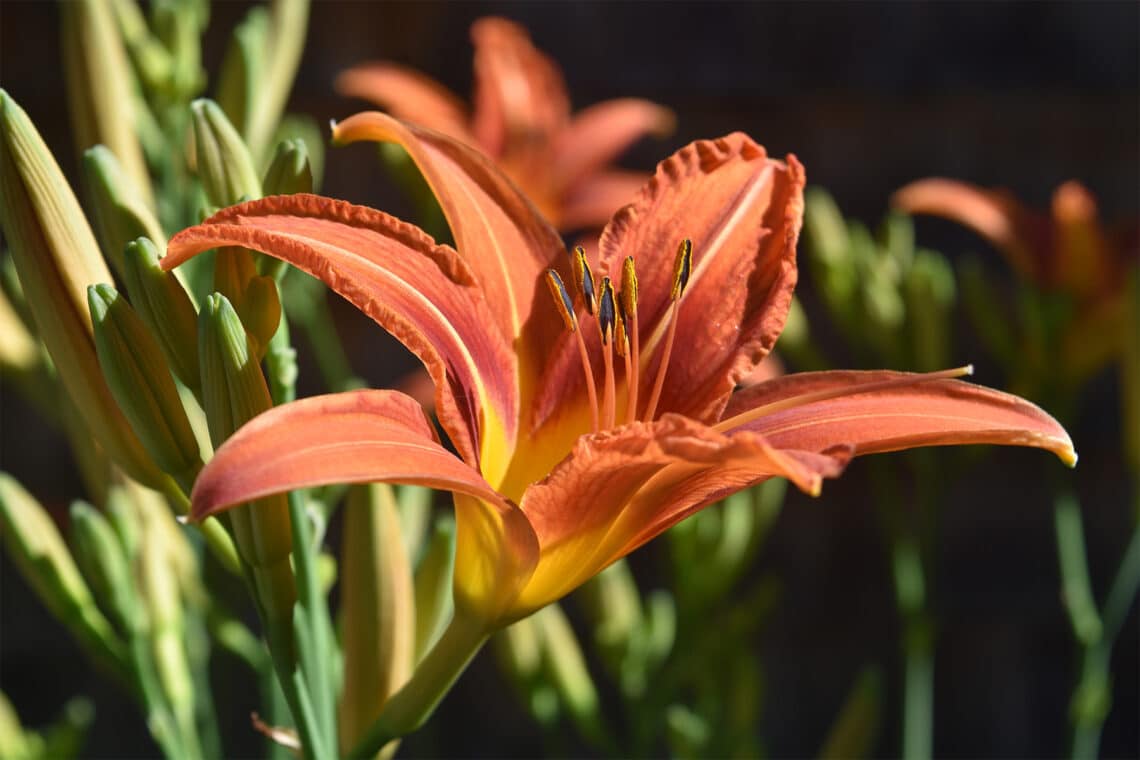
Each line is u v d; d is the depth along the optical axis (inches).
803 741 30.1
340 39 27.3
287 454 12.3
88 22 16.0
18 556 15.9
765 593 19.2
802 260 28.2
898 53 28.7
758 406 14.6
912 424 13.9
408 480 12.6
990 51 28.8
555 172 23.3
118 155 16.2
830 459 12.6
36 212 13.7
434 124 22.1
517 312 14.6
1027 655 30.6
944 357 19.5
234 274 14.0
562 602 28.9
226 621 17.1
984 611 30.2
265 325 14.1
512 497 14.9
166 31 17.4
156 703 16.2
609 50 28.2
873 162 28.9
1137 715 30.8
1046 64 29.0
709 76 28.5
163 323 13.7
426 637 15.7
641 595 29.0
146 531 16.4
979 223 20.2
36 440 27.0
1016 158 29.1
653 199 14.9
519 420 14.7
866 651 30.1
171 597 16.4
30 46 25.5
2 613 27.9
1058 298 19.9
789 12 28.5
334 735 14.5
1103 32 29.0
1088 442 29.5
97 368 14.0
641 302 14.8
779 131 28.8
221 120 14.4
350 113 27.4
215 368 13.2
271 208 13.6
